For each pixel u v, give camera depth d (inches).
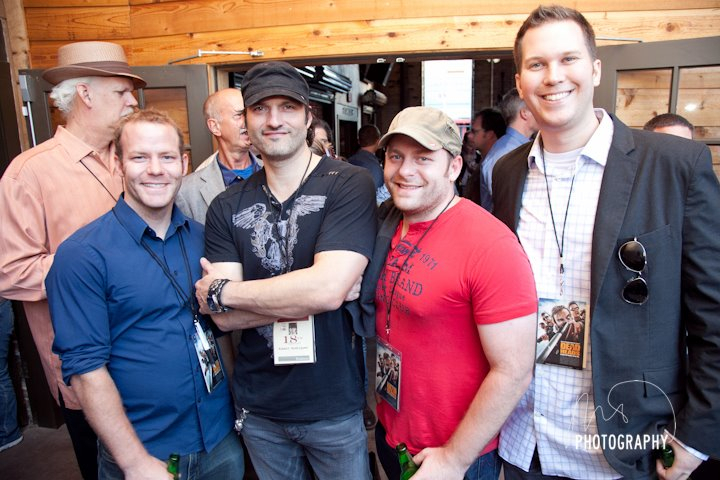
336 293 48.9
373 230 53.4
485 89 362.0
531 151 50.6
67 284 48.4
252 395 56.4
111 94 71.5
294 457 59.5
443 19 93.8
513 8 92.0
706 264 41.3
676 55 83.0
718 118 84.9
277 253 54.1
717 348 41.1
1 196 64.2
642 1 89.5
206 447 55.3
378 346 53.9
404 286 48.2
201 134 100.5
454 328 46.5
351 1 95.3
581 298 46.3
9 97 100.3
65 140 69.6
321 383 54.0
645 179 43.4
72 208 67.8
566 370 47.4
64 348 48.3
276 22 97.7
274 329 53.6
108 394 48.5
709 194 41.4
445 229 47.1
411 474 47.7
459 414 47.8
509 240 44.4
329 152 142.5
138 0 102.0
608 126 46.5
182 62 101.7
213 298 51.4
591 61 45.4
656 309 43.2
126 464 48.7
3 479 91.4
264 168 57.8
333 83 215.9
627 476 45.0
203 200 82.9
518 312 42.5
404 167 46.3
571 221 47.1
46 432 108.3
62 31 104.2
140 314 51.4
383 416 55.0
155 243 54.1
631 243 42.7
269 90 50.1
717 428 41.8
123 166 51.9
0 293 64.5
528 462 50.8
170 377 52.4
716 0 88.4
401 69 359.3
